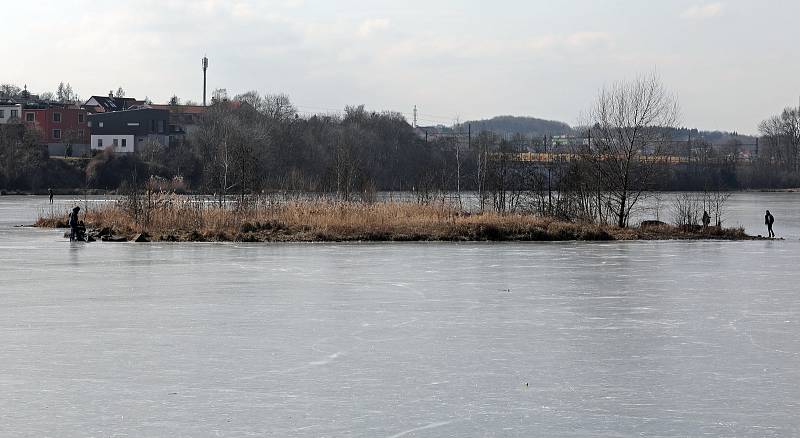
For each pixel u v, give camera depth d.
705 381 19.11
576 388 18.50
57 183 139.50
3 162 138.00
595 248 49.75
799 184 196.00
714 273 37.91
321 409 16.91
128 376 19.31
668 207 100.94
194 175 144.25
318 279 35.25
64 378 19.14
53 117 166.50
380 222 56.16
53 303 28.97
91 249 47.31
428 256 44.31
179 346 22.31
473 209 70.56
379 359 21.03
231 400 17.48
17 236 55.81
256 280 34.84
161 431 15.54
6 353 21.47
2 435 15.30
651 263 41.81
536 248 49.38
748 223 81.69
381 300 29.91
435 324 25.50
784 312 27.75
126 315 26.73
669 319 26.48
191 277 35.69
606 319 26.45
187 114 193.38
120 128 165.50
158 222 56.59
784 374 19.75
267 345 22.50
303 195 70.50
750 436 15.41
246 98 184.62
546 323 25.77
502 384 18.81
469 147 158.75
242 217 57.47
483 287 33.12
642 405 17.30
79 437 15.22
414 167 151.75
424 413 16.69
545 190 66.62
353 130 157.50
